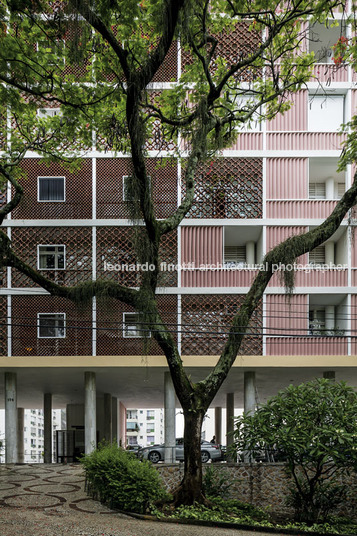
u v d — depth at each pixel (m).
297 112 20.97
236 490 13.91
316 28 20.58
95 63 12.66
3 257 11.83
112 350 19.91
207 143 13.03
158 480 11.64
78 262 20.16
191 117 12.23
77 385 25.33
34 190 20.47
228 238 22.17
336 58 13.57
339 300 21.17
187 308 20.14
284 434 11.41
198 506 11.30
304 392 12.36
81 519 10.18
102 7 10.16
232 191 20.64
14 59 11.62
